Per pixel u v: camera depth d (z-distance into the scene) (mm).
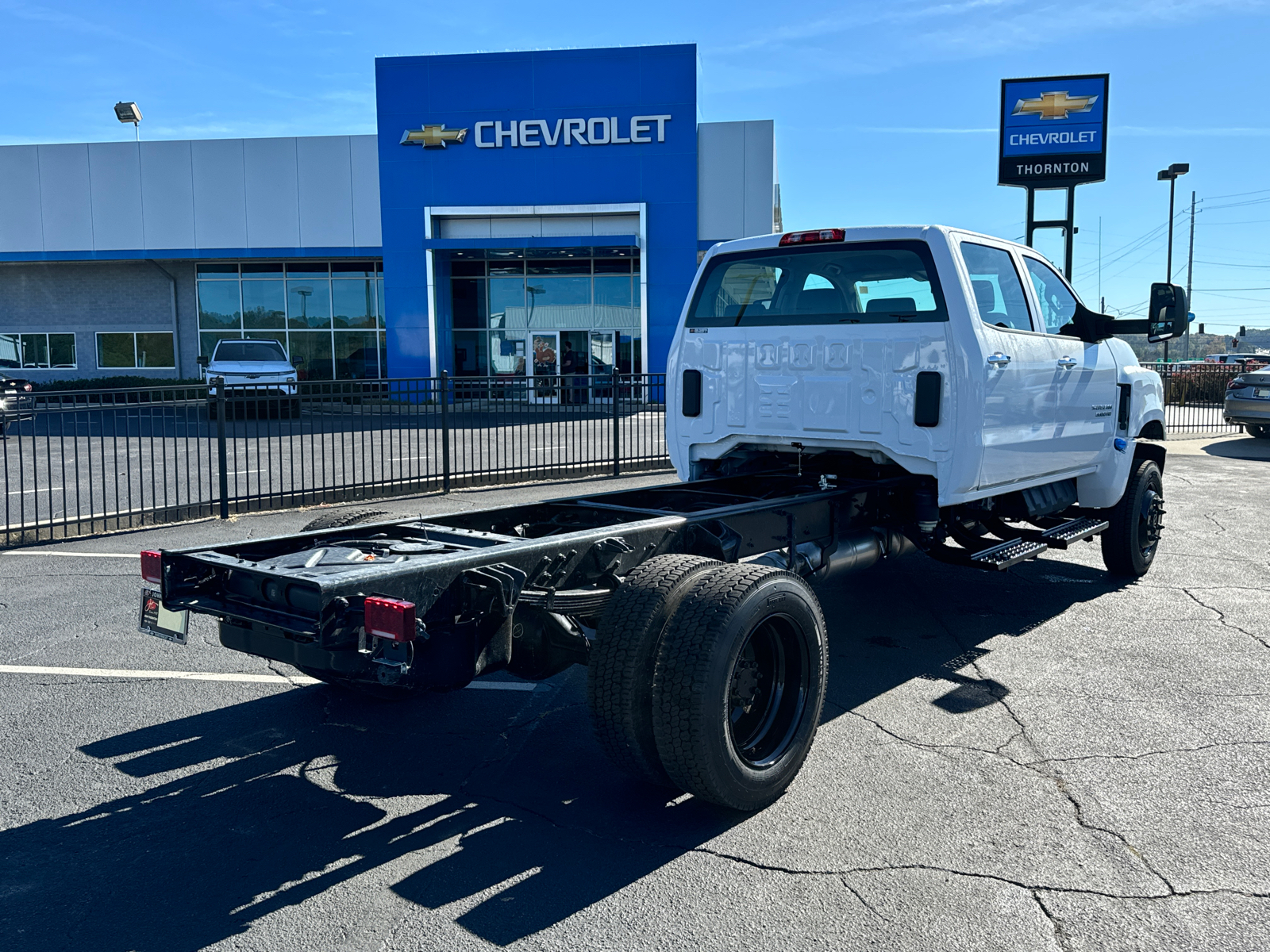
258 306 33219
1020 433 5445
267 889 3002
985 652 5477
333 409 10805
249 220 30625
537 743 4234
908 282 5172
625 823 3447
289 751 4121
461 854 3229
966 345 4926
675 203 27922
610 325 30750
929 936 2729
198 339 33531
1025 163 23344
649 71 27500
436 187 28578
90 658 5375
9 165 30891
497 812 3551
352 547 3916
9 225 31094
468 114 28219
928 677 5043
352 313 33031
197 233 30797
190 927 2799
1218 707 4574
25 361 34188
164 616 3742
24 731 4328
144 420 22453
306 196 30391
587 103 27812
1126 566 7094
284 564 3562
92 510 8797
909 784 3746
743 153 27734
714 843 3293
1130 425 6754
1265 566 7688
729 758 3330
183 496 11070
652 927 2781
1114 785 3727
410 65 28188
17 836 3350
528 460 13070
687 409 6055
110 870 3119
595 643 3430
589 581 4012
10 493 11312
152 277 33438
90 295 33750
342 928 2785
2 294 33906
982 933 2742
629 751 3396
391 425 11328
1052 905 2883
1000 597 6762
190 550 3770
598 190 28109
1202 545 8547
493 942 2709
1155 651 5480
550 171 28203
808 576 5098
